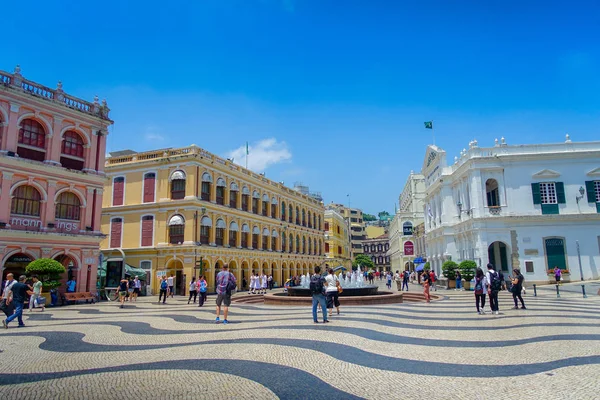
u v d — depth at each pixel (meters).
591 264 35.94
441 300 26.05
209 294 39.66
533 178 37.75
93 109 32.81
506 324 14.44
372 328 13.96
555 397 6.68
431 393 7.02
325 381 7.77
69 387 7.54
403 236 83.25
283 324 15.27
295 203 65.69
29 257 28.17
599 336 11.77
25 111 28.36
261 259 52.56
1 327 15.92
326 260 81.50
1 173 26.67
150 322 16.84
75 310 23.53
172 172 41.12
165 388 7.42
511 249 36.72
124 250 41.91
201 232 41.00
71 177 30.75
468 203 41.00
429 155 53.31
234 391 7.21
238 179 48.56
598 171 37.22
